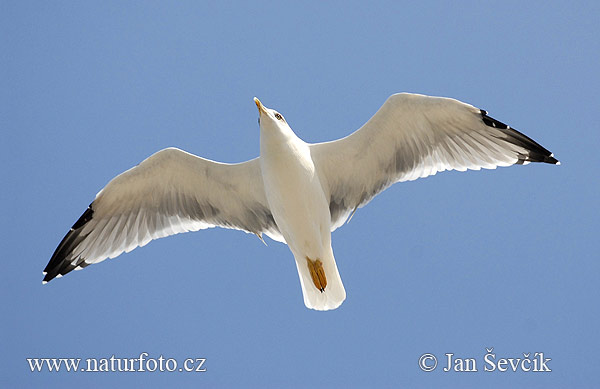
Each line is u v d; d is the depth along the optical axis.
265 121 11.55
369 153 12.33
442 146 12.34
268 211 12.86
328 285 12.23
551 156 11.99
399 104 11.82
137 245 13.18
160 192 12.88
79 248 13.26
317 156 12.30
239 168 12.45
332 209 12.70
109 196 12.78
